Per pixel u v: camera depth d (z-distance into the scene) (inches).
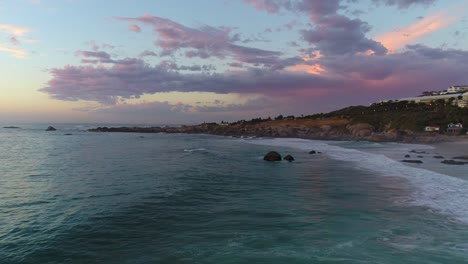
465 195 634.8
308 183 797.9
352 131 3966.5
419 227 442.6
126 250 369.1
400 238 401.4
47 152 1731.1
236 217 499.2
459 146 2177.7
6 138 3260.3
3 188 723.4
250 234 421.1
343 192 681.6
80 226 452.1
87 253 359.9
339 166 1131.9
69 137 3617.1
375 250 364.8
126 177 892.6
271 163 1261.1
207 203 589.6
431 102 5123.0
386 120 4217.5
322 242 390.3
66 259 343.6
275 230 436.1
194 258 346.6
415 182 777.6
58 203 583.8
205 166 1167.0
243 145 2506.2
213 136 4574.3
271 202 597.6
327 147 2197.3
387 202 586.2
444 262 332.2
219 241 396.2
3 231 429.4
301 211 530.9
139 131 5880.9
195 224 464.4
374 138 3144.7
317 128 4453.7
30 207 554.9
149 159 1413.6
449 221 469.4
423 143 2573.8
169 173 978.1
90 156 1529.3
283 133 4404.5
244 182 816.9
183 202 597.0
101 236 413.4
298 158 1441.9
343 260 338.6
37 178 868.0
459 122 3437.5
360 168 1063.6
